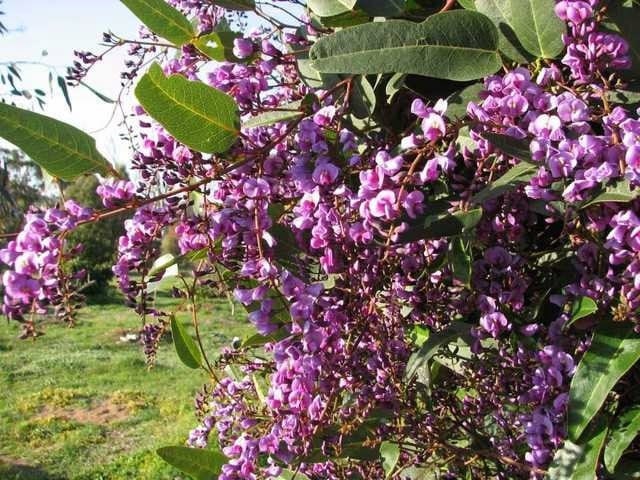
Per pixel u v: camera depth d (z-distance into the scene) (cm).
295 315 28
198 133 29
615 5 29
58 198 31
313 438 30
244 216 29
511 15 30
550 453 30
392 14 34
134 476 234
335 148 31
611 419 29
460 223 27
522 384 32
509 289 31
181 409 302
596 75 27
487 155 28
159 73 28
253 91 34
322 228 28
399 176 27
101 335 446
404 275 33
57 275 27
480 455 35
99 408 312
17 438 278
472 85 32
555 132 25
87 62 41
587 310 28
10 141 29
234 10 38
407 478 39
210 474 40
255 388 44
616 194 24
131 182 29
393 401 33
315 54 29
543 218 33
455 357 35
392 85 34
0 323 455
